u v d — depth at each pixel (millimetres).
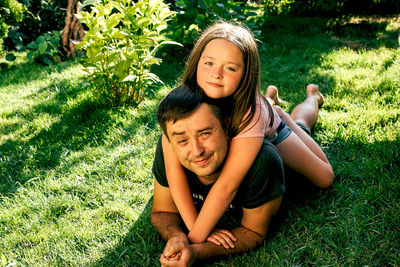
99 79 3270
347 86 3496
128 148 2785
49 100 3742
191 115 1418
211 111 1449
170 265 1568
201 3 4418
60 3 6133
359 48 4707
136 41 3156
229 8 4652
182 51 4871
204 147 1461
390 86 3314
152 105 3449
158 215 1884
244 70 1494
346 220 1933
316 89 3016
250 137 1530
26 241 1999
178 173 1676
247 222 1753
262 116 1595
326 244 1808
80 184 2414
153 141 2873
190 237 1682
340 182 2236
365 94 3268
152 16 3275
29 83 4316
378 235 1810
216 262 1755
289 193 2170
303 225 1912
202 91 1492
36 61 5047
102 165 2588
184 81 1620
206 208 1617
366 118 2828
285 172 2260
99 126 3121
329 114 2975
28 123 3293
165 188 1810
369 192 2074
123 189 2344
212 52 1448
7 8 5270
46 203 2248
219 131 1471
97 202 2234
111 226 2047
